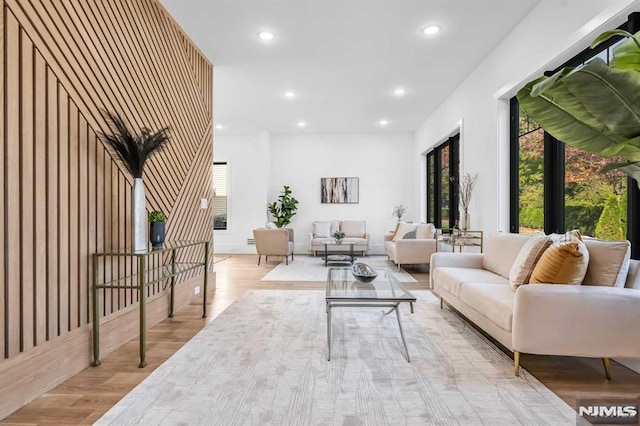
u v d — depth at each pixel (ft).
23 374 5.87
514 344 6.79
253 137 28.25
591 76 4.47
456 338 8.98
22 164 5.96
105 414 5.57
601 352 6.50
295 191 28.63
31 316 6.13
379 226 28.27
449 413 5.57
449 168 20.51
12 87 5.79
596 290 6.57
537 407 5.76
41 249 6.35
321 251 27.09
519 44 11.57
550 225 10.85
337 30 12.09
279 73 15.81
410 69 15.35
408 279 17.06
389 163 28.27
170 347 8.46
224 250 28.30
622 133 4.82
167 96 11.17
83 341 7.26
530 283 7.61
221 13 11.07
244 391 6.28
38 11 6.31
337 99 19.53
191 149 12.93
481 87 14.60
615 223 8.55
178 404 5.85
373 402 5.90
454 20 11.45
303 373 6.98
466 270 11.22
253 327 9.86
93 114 7.77
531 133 11.93
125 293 8.97
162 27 10.89
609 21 7.88
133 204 8.18
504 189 13.00
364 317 10.80
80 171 7.38
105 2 8.23
